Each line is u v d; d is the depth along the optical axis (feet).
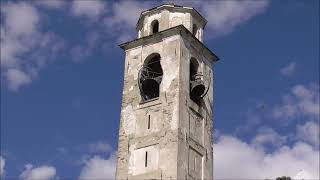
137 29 228.02
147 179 182.80
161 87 197.26
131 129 195.93
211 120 207.00
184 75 198.70
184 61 201.46
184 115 191.31
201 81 204.44
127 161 190.49
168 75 198.08
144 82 201.67
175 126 186.70
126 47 214.90
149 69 205.46
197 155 192.24
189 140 189.88
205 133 200.54
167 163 181.57
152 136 189.78
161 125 189.78
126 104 202.28
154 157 185.57
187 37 207.10
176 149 182.09
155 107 195.00
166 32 205.87
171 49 202.49
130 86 205.46
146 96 202.80
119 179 188.55
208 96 209.97
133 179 185.78
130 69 209.26
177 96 192.03
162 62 202.08
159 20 216.33
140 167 186.70
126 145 193.67
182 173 180.65
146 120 194.49
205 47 214.90
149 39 210.18
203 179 190.49
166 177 179.32
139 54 210.18
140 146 190.60
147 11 220.43
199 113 201.05
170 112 190.39
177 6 217.77
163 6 217.36
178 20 215.31
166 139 185.88
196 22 222.07
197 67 210.38
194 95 203.00
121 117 200.54
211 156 199.52
